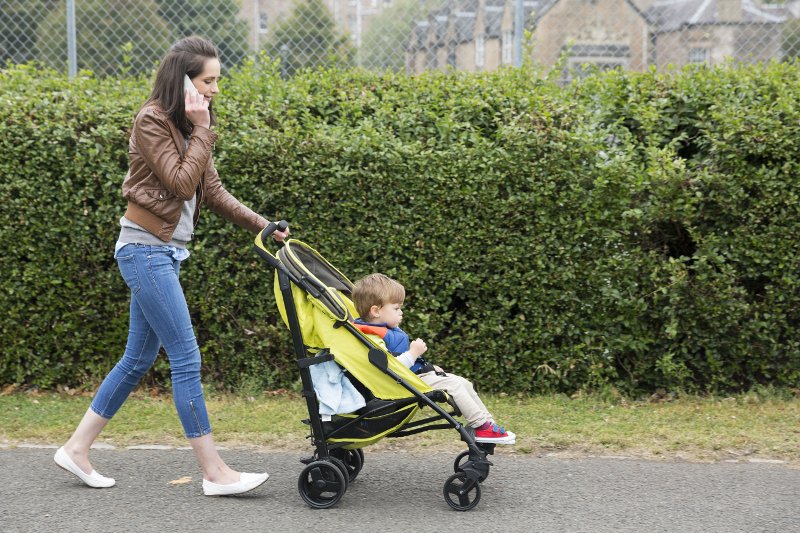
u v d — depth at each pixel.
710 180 5.36
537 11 7.32
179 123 3.76
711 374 5.63
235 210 4.28
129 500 3.92
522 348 5.66
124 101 5.73
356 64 7.20
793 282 5.40
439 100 5.87
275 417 5.18
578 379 5.70
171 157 3.68
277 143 5.43
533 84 6.07
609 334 5.57
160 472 4.30
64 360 5.77
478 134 5.58
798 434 4.83
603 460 4.50
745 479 4.19
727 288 5.38
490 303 5.62
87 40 7.29
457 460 3.95
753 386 5.62
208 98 3.84
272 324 5.75
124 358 4.05
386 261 5.56
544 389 5.68
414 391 3.73
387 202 5.50
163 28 7.29
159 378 5.86
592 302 5.54
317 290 3.77
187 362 3.88
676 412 5.29
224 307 5.64
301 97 5.93
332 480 3.80
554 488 4.08
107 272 5.64
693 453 4.57
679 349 5.61
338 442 3.86
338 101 6.01
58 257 5.62
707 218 5.48
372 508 3.85
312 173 5.47
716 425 5.01
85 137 5.50
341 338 3.76
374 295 3.98
